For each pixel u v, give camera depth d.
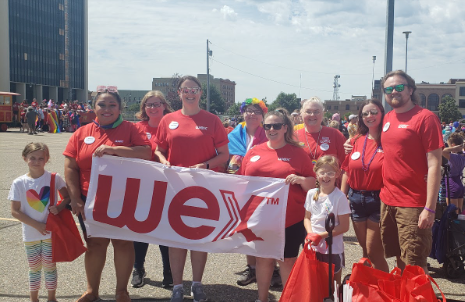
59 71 73.94
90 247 4.09
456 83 89.81
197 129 4.26
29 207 3.86
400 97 3.81
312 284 3.25
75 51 77.88
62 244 3.87
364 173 4.24
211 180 4.05
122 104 4.15
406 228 3.76
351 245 6.09
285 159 3.97
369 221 4.24
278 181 3.87
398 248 4.03
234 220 3.98
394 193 3.87
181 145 4.24
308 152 4.85
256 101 5.13
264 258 3.91
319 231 3.74
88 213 3.99
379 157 4.16
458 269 4.93
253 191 3.95
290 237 3.89
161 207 4.09
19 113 34.72
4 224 6.55
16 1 63.88
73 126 34.12
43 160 3.92
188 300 4.16
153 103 5.02
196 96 4.28
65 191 4.08
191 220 4.07
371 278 3.20
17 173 11.55
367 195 4.25
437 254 4.88
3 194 8.73
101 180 4.02
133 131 4.09
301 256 3.31
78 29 78.38
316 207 3.78
